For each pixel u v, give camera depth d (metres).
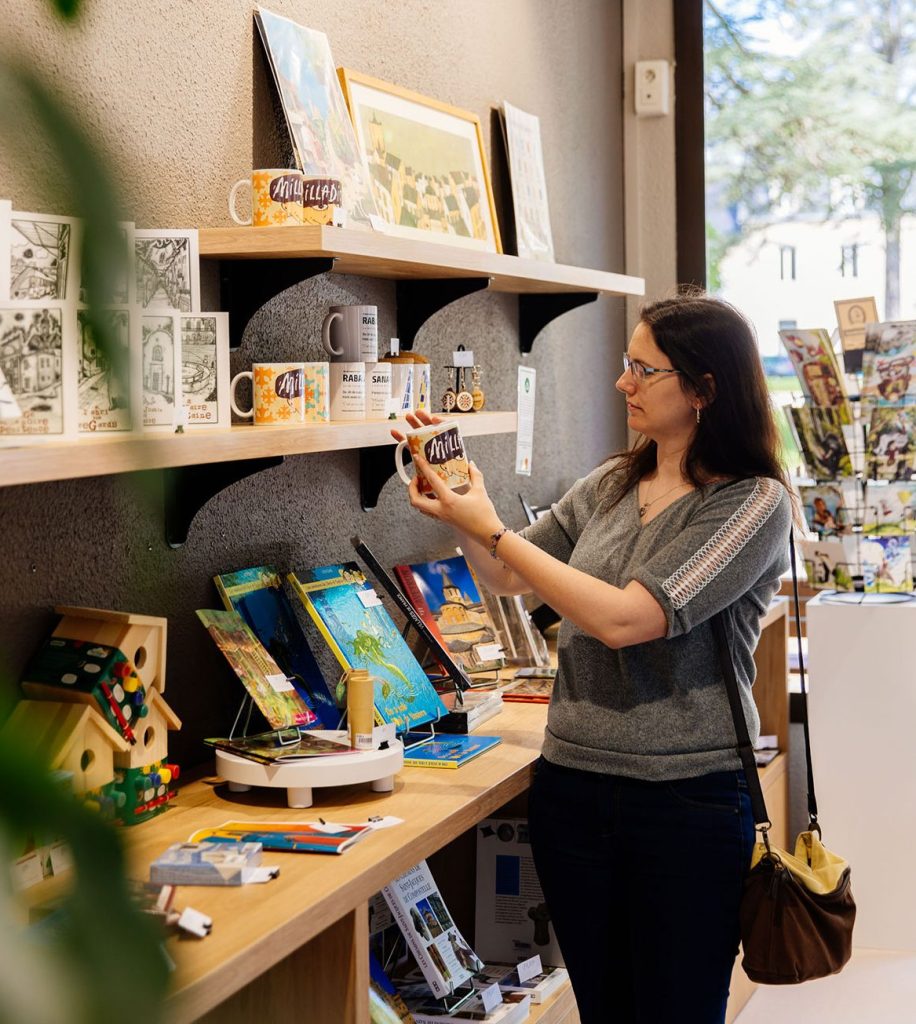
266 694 1.95
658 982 2.00
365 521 2.67
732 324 2.01
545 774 2.10
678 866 1.96
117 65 1.80
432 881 2.35
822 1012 3.30
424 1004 2.32
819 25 4.20
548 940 2.56
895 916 3.65
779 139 4.27
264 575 2.19
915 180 4.16
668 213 4.34
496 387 3.32
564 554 2.31
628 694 1.99
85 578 1.80
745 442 2.00
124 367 0.32
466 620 2.73
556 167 3.71
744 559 1.93
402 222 2.58
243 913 1.43
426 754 2.17
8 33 0.30
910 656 3.58
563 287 3.12
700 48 4.26
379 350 2.65
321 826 1.73
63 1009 0.27
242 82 2.14
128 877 0.29
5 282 1.37
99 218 0.29
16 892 0.31
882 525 3.73
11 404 1.31
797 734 4.07
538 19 3.56
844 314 3.68
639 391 2.04
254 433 1.75
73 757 1.62
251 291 2.08
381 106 2.60
